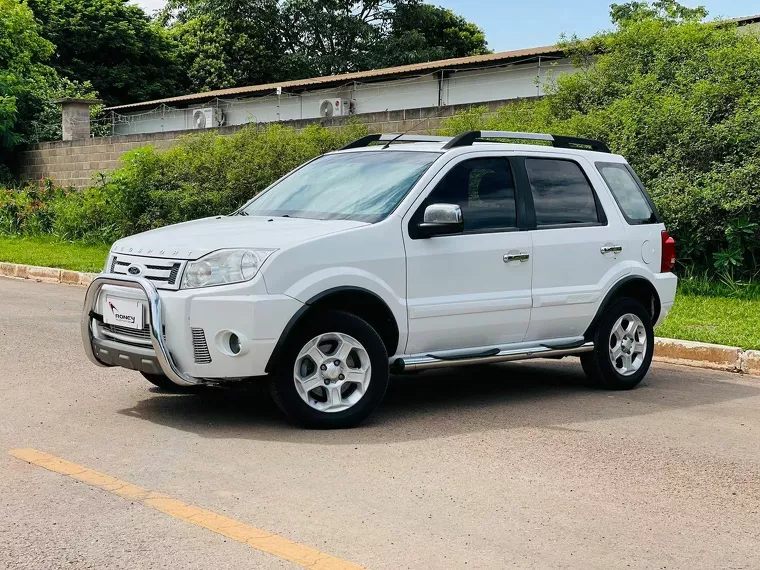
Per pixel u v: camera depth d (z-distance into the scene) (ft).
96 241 63.87
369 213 20.68
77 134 89.66
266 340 18.34
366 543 13.08
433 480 16.07
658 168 45.06
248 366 18.43
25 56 98.43
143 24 138.92
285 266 18.60
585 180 24.62
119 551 12.53
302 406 18.99
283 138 57.93
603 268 24.18
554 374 27.22
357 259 19.53
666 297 25.98
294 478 15.92
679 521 14.52
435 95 84.12
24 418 19.66
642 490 15.99
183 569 11.99
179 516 13.92
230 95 100.12
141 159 62.59
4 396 21.63
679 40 50.93
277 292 18.45
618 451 18.44
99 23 133.08
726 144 44.11
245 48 146.10
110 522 13.61
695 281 41.96
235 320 18.19
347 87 91.20
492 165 22.59
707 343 29.96
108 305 19.67
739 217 41.83
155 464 16.52
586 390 24.79
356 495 15.14
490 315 21.70
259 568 12.09
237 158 58.44
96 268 48.91
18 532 13.14
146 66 139.23
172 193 59.11
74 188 79.97
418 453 17.72
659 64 50.14
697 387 25.82
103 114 113.39
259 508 14.37
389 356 20.56
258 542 12.98
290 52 151.74
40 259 53.26
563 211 23.73
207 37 146.92
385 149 23.15
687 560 12.93
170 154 62.90
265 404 21.57
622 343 24.94
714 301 38.63
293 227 19.75
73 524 13.50
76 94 104.12
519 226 22.53
